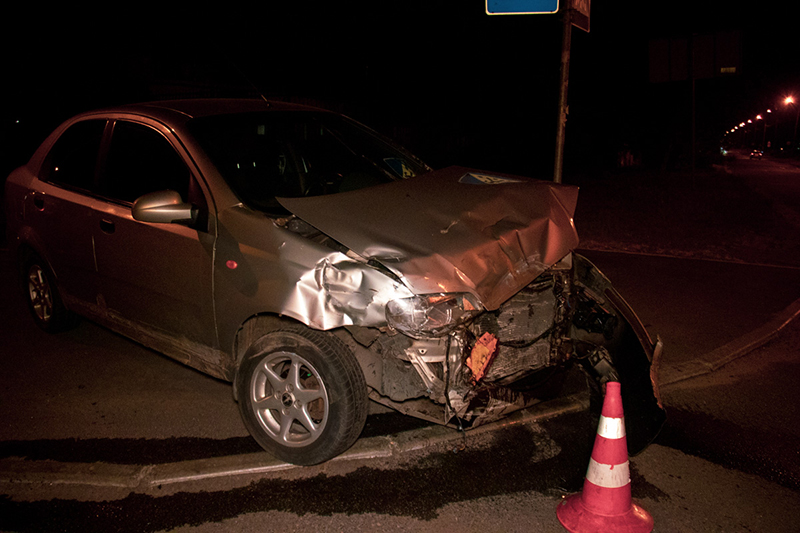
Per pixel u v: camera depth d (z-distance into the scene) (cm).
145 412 413
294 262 321
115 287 423
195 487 331
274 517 306
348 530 296
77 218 438
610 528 289
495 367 356
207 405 423
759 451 364
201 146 383
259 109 450
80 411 415
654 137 3002
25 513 312
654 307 612
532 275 342
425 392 317
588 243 928
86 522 305
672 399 428
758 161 5788
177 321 386
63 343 528
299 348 325
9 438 382
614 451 294
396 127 2377
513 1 583
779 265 779
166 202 348
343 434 324
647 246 903
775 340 533
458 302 308
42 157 489
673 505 314
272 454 353
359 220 334
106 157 434
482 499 318
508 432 382
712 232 1012
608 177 2373
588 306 408
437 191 383
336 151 464
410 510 310
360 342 327
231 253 344
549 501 317
